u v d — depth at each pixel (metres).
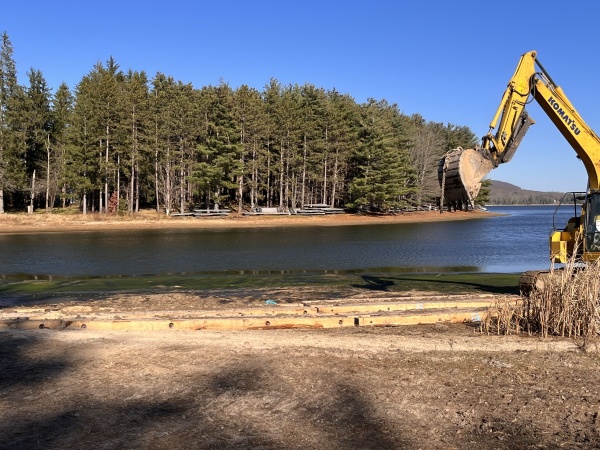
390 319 10.64
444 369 7.38
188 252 28.69
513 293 15.85
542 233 44.75
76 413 5.89
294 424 5.55
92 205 62.88
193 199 70.88
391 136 72.50
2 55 62.03
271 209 62.56
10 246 31.53
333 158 69.75
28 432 5.39
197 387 6.71
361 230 47.53
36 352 8.49
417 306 12.17
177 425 5.54
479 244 34.22
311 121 67.25
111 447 5.02
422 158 83.00
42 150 64.50
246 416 5.77
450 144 91.44
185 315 11.20
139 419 5.71
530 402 6.12
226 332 9.86
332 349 8.45
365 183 67.38
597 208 11.98
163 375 7.21
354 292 16.33
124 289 17.42
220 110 61.41
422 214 78.44
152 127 60.16
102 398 6.37
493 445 5.03
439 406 6.03
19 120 61.62
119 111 58.66
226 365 7.62
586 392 6.43
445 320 10.96
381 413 5.82
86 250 29.50
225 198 65.31
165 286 17.97
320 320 10.48
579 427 5.43
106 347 8.70
